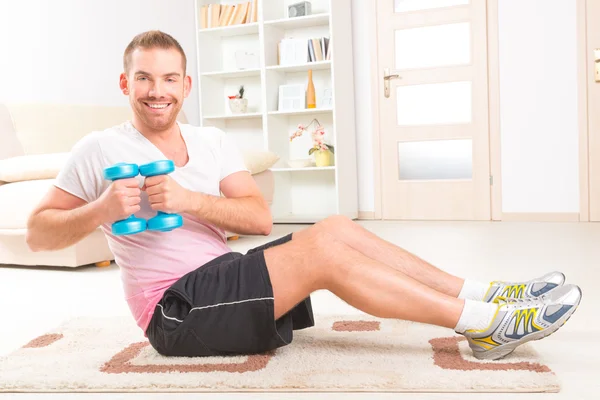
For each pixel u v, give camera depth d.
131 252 1.58
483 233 4.36
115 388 1.47
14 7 4.29
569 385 1.42
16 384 1.52
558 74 4.95
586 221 4.93
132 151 1.56
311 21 5.46
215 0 6.03
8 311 2.47
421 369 1.50
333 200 5.78
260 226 1.65
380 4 5.43
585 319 2.02
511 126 5.10
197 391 1.45
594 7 4.84
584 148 4.91
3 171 3.61
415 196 5.42
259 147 5.99
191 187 1.60
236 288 1.50
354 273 1.47
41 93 4.48
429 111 5.35
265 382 1.45
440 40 5.28
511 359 1.55
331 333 1.88
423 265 1.65
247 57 5.80
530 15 4.99
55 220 1.48
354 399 1.37
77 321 2.17
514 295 1.62
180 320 1.53
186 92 1.63
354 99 5.59
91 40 4.90
